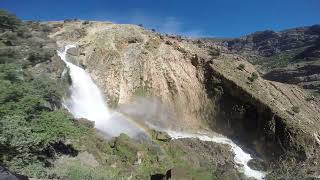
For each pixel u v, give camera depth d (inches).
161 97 2018.9
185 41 2466.8
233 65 2277.3
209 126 2014.0
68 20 2410.2
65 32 2171.5
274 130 1879.9
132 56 2124.8
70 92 1726.1
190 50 2311.8
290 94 2303.2
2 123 973.2
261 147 1888.5
